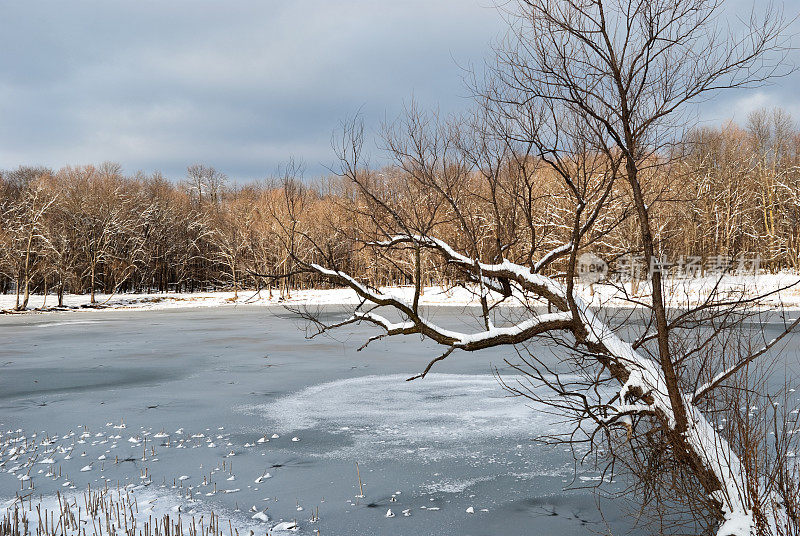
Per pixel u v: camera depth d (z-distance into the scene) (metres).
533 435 13.46
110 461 12.01
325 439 13.49
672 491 7.53
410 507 9.72
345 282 8.10
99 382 20.31
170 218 84.38
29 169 90.75
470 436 13.55
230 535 8.65
